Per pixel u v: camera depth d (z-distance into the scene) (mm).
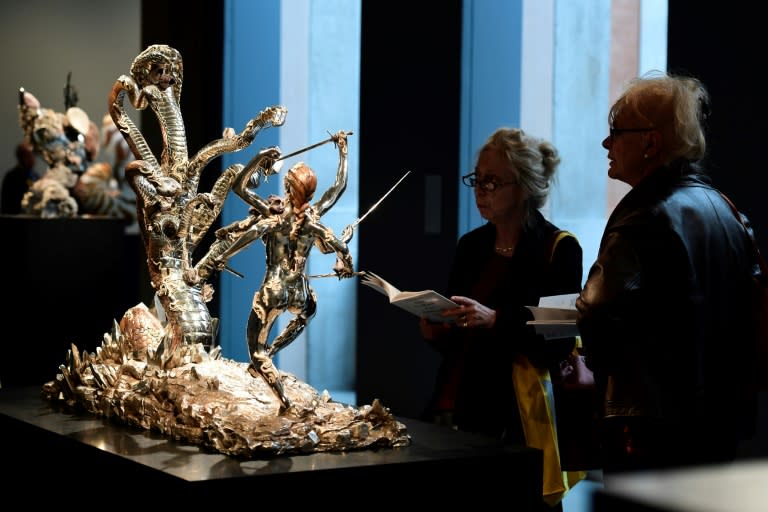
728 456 2311
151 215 2662
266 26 5781
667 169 2361
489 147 3002
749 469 575
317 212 2199
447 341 3102
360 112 5172
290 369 7047
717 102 3357
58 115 6785
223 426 2092
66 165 6809
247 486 1837
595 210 5148
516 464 2072
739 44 3297
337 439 2074
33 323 6305
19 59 9008
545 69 4961
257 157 2164
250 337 2166
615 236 2289
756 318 2355
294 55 6344
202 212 2748
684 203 2273
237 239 2170
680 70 3457
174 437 2256
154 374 2453
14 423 2568
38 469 2447
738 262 2324
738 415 2322
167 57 2740
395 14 4988
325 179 6836
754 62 3260
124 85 2732
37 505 2459
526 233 2969
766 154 3238
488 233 3113
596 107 5086
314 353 7129
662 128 2361
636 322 2234
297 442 2047
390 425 2164
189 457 2029
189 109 5766
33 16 9031
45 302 6336
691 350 2201
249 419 2102
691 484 563
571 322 2443
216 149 2744
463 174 4762
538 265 2914
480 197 3006
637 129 2379
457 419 2947
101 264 6516
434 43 4816
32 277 6289
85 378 2689
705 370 2238
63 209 6602
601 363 2289
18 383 6297
